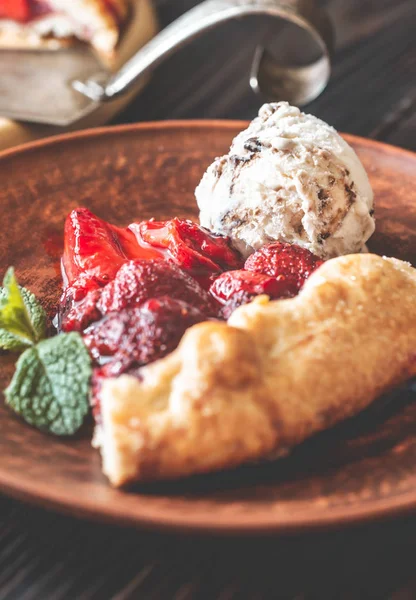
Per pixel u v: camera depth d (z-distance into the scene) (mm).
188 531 233
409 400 276
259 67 438
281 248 305
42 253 334
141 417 244
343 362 262
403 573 252
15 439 260
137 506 235
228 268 323
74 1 479
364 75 487
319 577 251
